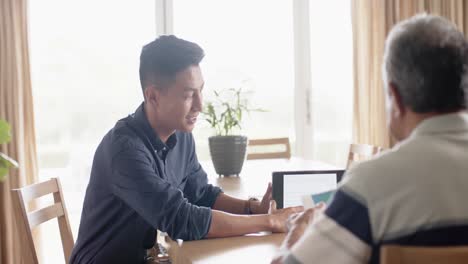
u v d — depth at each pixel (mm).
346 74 4445
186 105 1644
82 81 4051
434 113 908
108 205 1688
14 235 3660
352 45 4203
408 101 908
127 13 4102
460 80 885
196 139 4234
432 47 877
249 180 2633
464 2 4312
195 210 1558
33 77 3898
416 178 856
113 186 1626
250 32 4336
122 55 4109
